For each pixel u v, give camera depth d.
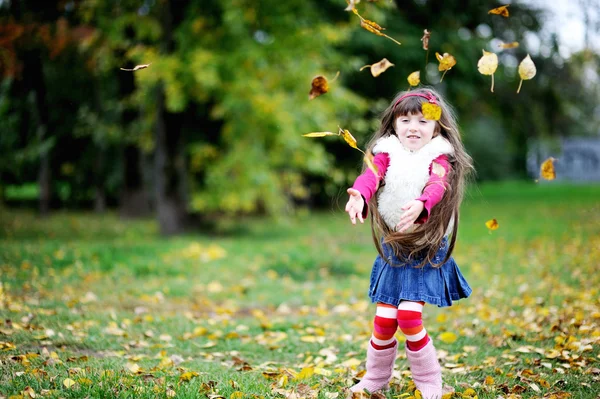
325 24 11.30
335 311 5.54
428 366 2.94
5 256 7.71
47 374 3.11
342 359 3.85
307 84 10.72
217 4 10.24
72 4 11.20
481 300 5.68
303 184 17.42
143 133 12.59
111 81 14.50
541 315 4.71
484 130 35.59
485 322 4.70
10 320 4.30
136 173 15.57
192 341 4.31
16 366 3.22
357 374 3.37
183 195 11.43
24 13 10.95
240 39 10.27
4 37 9.94
